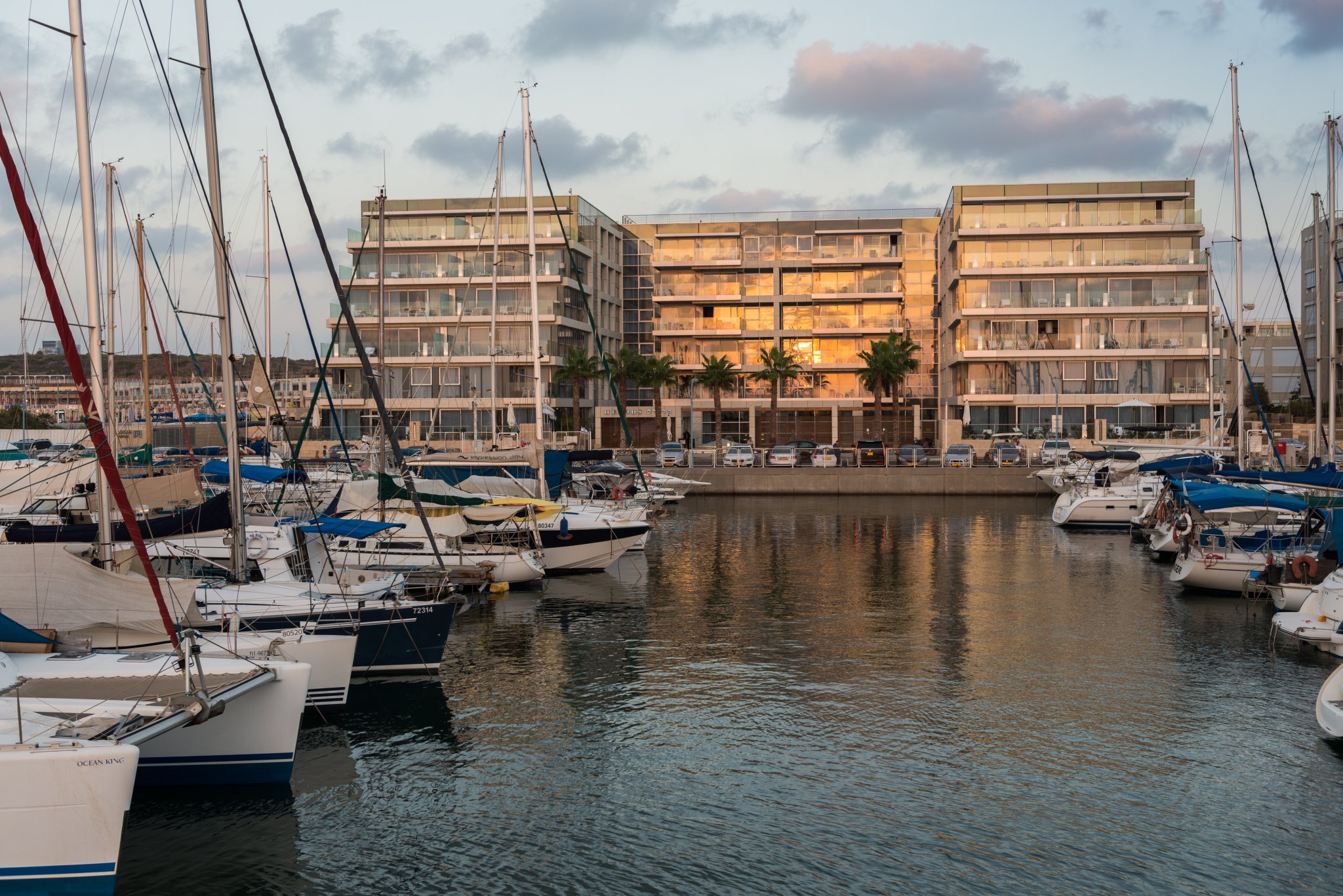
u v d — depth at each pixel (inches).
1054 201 2994.6
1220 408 2694.4
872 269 3526.1
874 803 576.1
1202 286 2920.8
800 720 714.8
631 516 1429.6
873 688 792.3
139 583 585.9
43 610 575.2
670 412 3499.0
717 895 478.0
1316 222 1604.3
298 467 1315.2
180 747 577.6
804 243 3560.5
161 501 967.6
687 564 1408.7
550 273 3107.8
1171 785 600.1
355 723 706.2
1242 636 960.3
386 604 791.1
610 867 502.6
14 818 423.5
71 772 426.9
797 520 1962.4
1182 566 1187.9
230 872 495.2
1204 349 2881.4
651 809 567.8
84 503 1071.6
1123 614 1064.2
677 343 3575.3
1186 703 753.0
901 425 3503.9
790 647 920.3
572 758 642.8
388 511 1130.0
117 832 431.5
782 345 3531.0
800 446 2874.0
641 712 731.4
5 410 2778.1
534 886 485.4
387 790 590.9
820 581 1267.2
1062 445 2529.5
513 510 1221.1
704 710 737.0
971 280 2997.0
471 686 796.6
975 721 711.7
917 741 671.8
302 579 887.7
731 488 2474.2
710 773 617.6
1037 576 1301.7
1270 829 544.1
